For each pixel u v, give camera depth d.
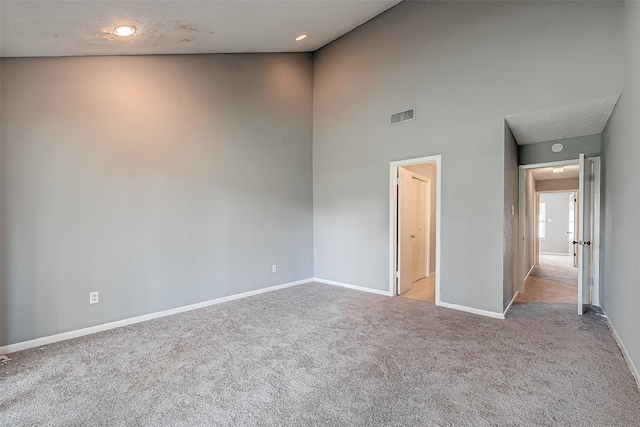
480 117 3.57
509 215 3.83
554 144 4.30
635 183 2.38
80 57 3.01
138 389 2.10
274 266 4.75
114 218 3.21
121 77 3.26
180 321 3.40
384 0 4.06
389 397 2.00
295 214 5.08
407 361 2.48
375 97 4.55
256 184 4.52
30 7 1.99
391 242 4.43
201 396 2.02
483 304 3.60
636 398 1.98
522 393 2.04
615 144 3.04
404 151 4.25
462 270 3.75
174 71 3.67
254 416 1.82
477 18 3.56
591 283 4.05
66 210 2.94
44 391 2.08
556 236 10.33
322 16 3.87
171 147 3.63
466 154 3.68
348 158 4.91
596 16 2.86
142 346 2.78
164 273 3.57
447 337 2.96
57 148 2.89
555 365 2.41
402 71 4.24
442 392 2.05
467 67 3.65
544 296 4.50
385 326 3.25
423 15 4.01
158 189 3.52
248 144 4.42
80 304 3.02
